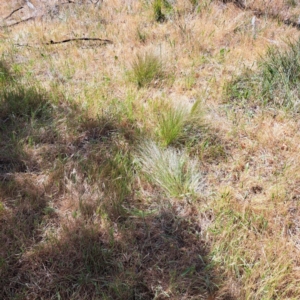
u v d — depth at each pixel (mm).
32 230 2184
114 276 1961
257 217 2242
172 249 2117
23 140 2795
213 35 4391
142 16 4953
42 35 4508
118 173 2549
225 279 1963
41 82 3604
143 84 3553
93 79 3604
